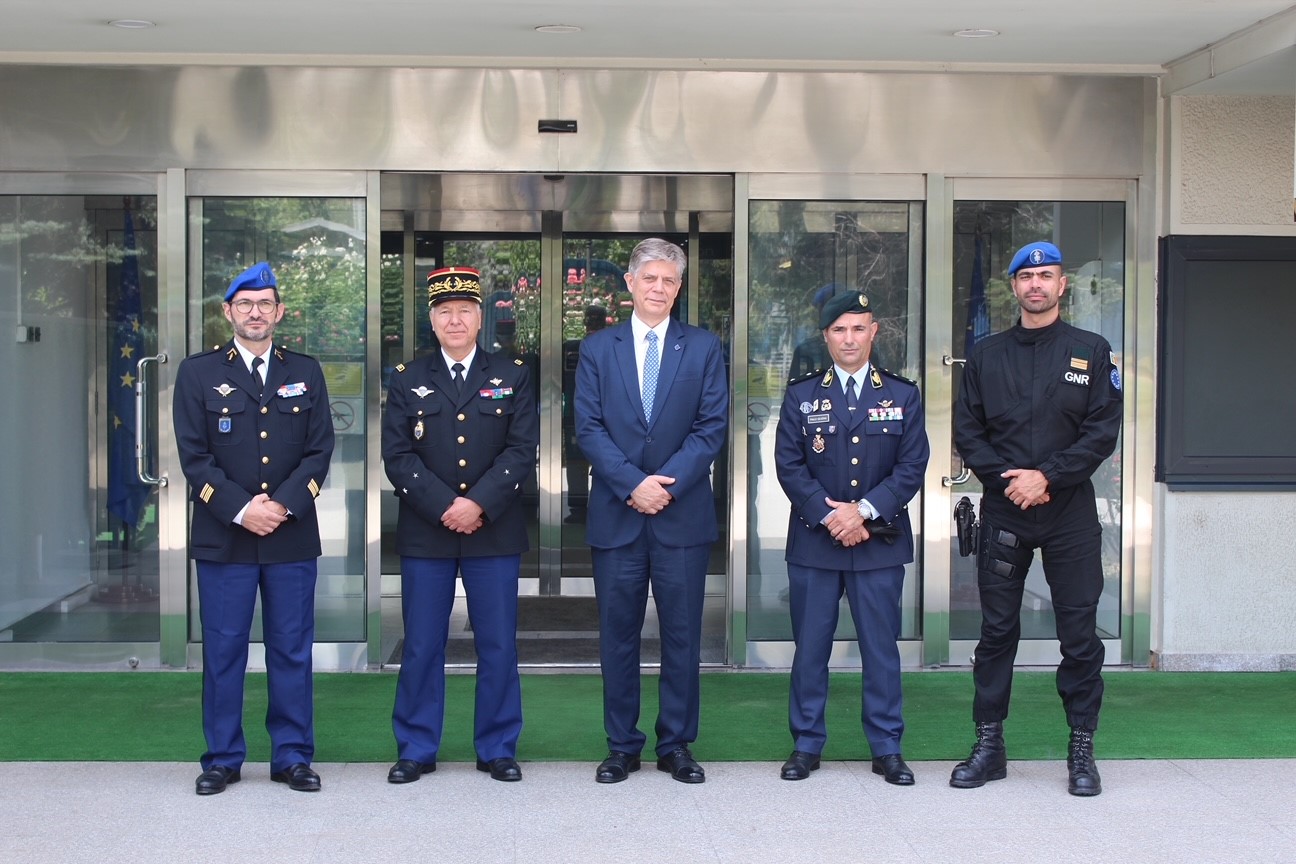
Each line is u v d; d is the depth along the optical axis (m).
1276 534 6.20
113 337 6.14
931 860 3.85
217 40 5.68
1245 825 4.16
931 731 5.21
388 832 4.03
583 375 4.56
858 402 4.64
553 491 7.98
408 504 4.53
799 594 4.66
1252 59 5.38
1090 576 4.51
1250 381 6.16
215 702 4.42
